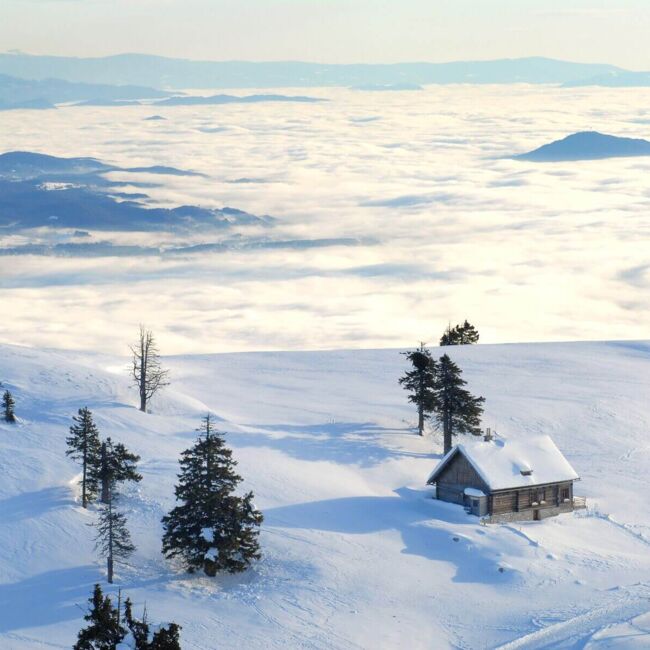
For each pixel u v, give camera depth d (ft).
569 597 184.65
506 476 232.94
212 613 173.99
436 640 166.50
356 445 283.79
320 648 161.48
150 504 221.87
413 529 220.84
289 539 209.87
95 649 130.31
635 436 305.32
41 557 194.59
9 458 239.91
